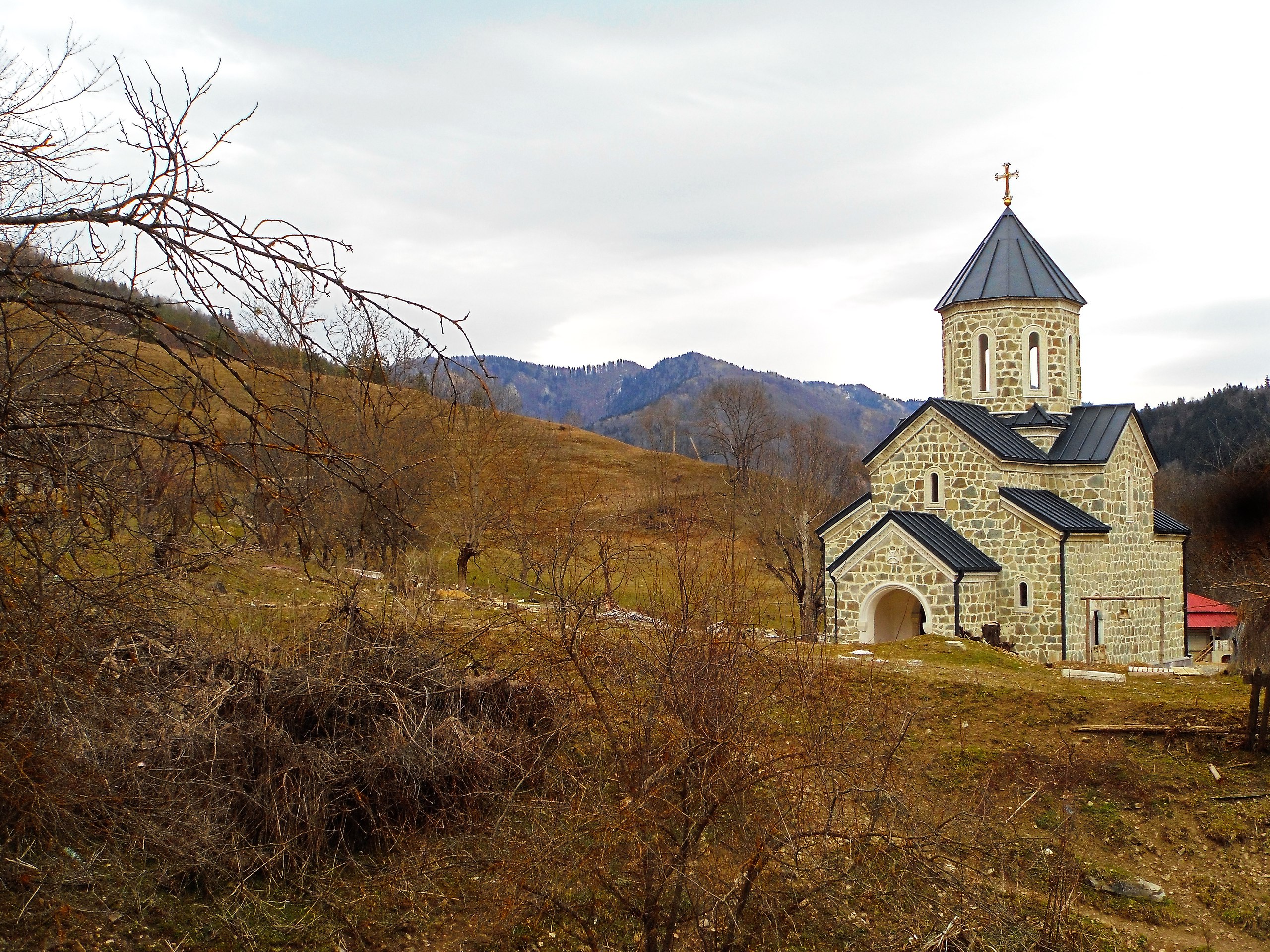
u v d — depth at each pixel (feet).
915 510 98.53
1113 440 97.40
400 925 29.96
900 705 54.24
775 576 102.27
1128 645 97.81
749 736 27.81
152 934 27.45
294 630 40.40
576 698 33.91
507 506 56.29
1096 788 47.93
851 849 27.55
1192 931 37.52
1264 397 271.49
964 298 105.91
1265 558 139.33
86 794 27.07
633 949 29.60
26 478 21.74
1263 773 48.65
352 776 34.04
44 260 20.90
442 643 40.91
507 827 32.45
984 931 30.94
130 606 27.99
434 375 19.16
